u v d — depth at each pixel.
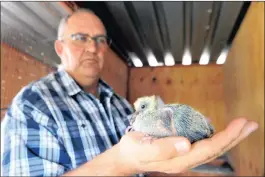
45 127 0.95
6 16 1.52
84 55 1.27
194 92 3.35
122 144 0.62
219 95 3.30
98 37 1.31
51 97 1.05
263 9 1.42
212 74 3.35
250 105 1.84
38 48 1.88
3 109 1.59
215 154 0.59
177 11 1.86
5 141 0.91
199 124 0.65
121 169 0.65
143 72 3.51
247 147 2.04
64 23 1.33
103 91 1.37
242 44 2.06
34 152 0.90
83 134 1.02
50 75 1.21
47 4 1.44
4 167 0.87
